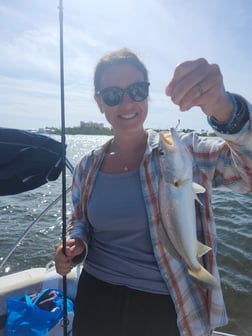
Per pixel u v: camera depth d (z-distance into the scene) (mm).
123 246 1847
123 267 1824
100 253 1949
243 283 5219
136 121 1906
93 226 1960
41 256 6684
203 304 1725
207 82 1213
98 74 1999
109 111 1929
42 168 2645
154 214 1759
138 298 1752
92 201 1949
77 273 3383
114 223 1842
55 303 2861
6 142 2502
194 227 1491
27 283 3320
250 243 6641
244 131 1360
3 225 8664
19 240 2898
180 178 1490
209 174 1726
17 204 11016
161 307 1718
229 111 1348
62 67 2059
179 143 1521
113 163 1993
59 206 10602
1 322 2957
